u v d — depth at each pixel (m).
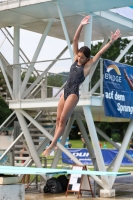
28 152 26.69
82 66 9.60
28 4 22.17
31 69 24.89
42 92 24.84
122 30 27.69
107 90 22.86
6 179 15.87
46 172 10.56
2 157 25.95
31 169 11.41
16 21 25.66
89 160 46.41
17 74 25.27
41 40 25.08
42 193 24.98
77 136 102.25
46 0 21.64
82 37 30.11
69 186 23.42
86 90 22.34
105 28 27.19
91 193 23.42
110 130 95.38
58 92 23.86
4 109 72.81
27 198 22.81
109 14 24.86
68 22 25.94
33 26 27.17
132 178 35.69
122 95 23.95
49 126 28.97
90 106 22.77
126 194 24.81
